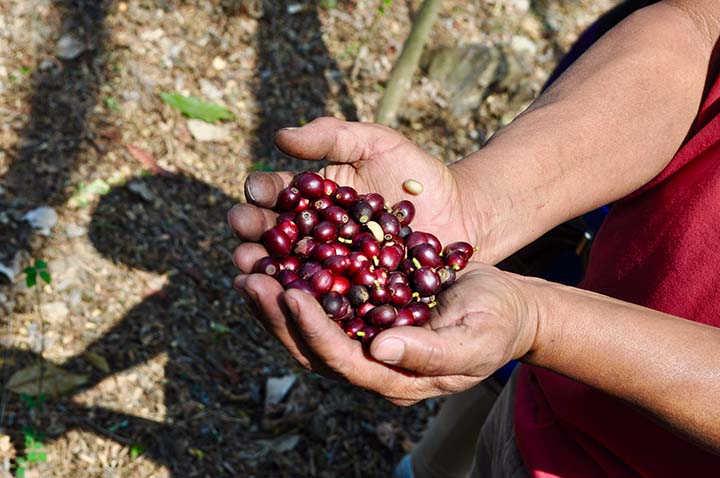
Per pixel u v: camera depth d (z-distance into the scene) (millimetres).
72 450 834
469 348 407
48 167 1043
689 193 480
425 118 1337
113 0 1252
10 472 800
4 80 1108
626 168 518
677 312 468
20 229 975
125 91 1163
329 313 468
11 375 864
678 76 526
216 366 955
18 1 1186
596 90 525
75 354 902
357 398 991
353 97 1326
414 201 538
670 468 469
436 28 1462
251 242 529
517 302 424
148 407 893
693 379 411
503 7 1568
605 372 426
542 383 544
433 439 834
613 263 519
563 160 516
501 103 1408
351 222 533
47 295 934
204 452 881
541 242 684
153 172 1095
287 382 966
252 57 1303
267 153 1198
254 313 440
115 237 1012
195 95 1213
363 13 1446
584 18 1629
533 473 530
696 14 542
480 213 526
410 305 478
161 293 984
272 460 901
